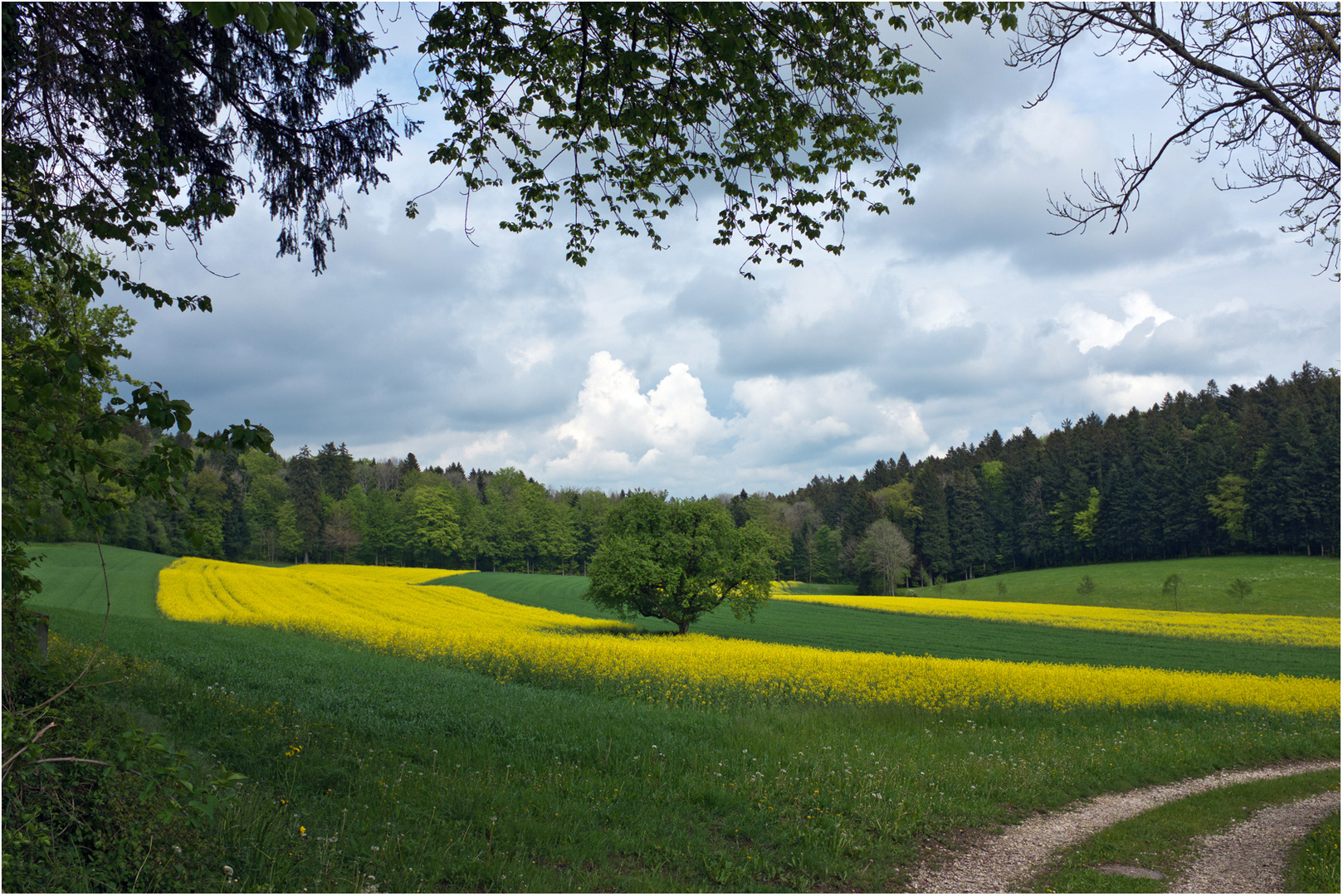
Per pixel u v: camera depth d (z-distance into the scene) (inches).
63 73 210.4
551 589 2511.1
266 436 170.4
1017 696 657.0
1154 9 258.2
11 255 221.6
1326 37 233.5
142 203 234.8
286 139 257.4
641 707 512.7
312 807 259.9
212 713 360.2
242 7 109.0
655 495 1369.3
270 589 1892.2
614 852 260.1
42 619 293.4
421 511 3713.1
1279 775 453.1
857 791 335.0
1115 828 318.7
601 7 267.0
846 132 326.6
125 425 160.2
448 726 401.1
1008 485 3983.8
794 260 352.5
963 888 252.5
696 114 302.8
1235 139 266.4
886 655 928.9
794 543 4121.6
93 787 200.5
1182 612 2209.6
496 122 304.7
